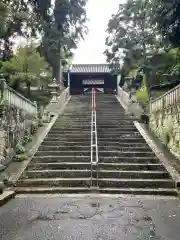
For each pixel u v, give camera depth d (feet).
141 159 30.60
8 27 35.37
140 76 64.80
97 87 100.01
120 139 37.19
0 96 29.35
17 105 33.99
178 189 24.48
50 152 32.45
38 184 25.58
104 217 17.78
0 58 42.93
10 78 53.72
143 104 50.78
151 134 39.75
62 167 28.99
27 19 37.91
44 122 45.50
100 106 59.36
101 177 27.04
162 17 31.76
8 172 27.25
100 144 35.60
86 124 44.34
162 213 18.67
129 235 14.94
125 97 60.29
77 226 16.22
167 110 34.58
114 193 24.11
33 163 29.94
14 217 17.76
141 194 23.89
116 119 47.52
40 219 17.40
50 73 72.54
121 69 66.44
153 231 15.53
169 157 31.12
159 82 53.93
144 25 56.95
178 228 16.01
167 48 41.91
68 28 68.03
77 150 33.81
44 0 38.68
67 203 20.93
